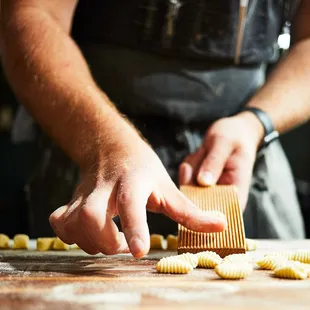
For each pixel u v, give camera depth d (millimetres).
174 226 1490
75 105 1073
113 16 1444
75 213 871
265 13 1518
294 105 1420
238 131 1279
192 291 675
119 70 1478
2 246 1194
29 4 1258
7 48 1210
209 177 1164
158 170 922
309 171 3672
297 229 1661
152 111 1503
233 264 795
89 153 987
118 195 833
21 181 3643
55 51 1172
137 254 760
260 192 1594
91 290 678
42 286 704
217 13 1438
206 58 1492
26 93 1148
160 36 1440
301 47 1534
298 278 766
